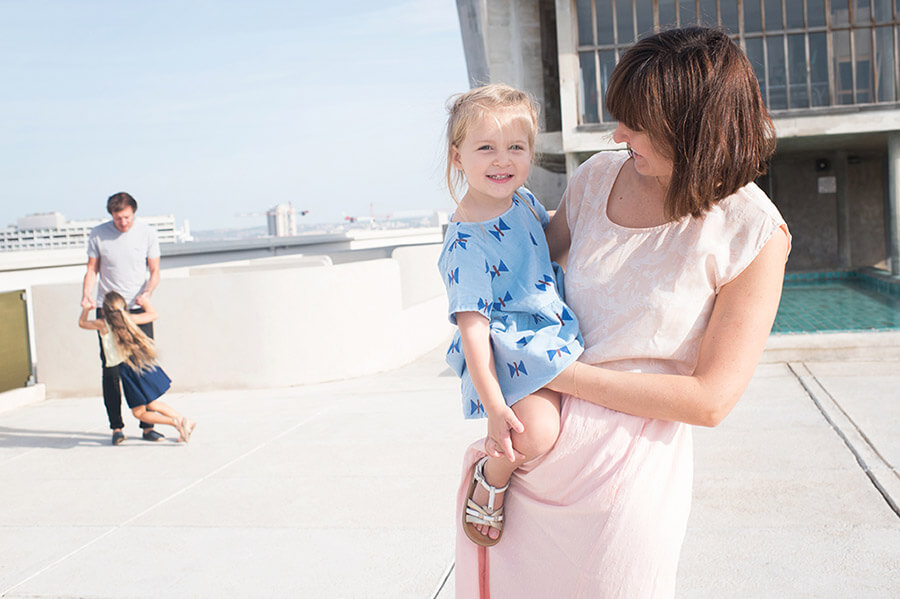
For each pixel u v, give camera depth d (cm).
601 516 158
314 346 887
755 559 337
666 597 164
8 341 888
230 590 345
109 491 510
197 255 1706
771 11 1247
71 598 350
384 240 2762
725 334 154
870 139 1413
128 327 614
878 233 1723
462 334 173
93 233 632
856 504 390
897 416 540
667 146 149
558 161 1423
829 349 760
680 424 165
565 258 193
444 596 325
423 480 482
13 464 600
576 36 1271
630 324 161
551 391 166
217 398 835
